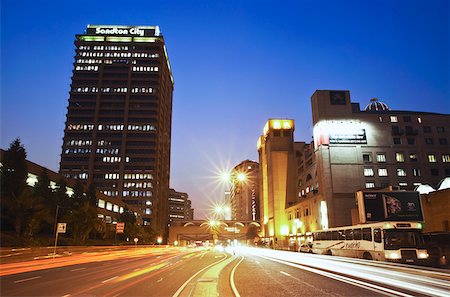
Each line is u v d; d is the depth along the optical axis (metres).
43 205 40.44
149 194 130.50
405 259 25.00
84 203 54.50
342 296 11.84
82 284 15.03
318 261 28.92
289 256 37.44
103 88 140.62
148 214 128.88
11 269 22.83
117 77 142.00
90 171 131.38
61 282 15.77
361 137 73.44
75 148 133.88
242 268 23.72
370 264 23.66
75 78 141.12
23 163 40.12
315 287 14.05
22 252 31.58
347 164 71.69
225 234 153.38
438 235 32.19
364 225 28.58
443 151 74.75
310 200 79.25
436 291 12.52
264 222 117.44
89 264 28.33
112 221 93.44
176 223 153.12
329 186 70.19
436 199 39.34
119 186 130.88
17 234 37.81
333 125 73.62
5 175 38.62
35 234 45.97
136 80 142.00
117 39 147.12
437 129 76.19
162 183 149.12
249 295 12.07
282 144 108.81
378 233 26.50
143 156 134.25
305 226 82.62
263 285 14.70
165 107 155.88
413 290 12.82
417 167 73.12
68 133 135.25
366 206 37.84
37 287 14.10
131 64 143.75
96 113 137.38
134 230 86.81
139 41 147.12
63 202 52.38
